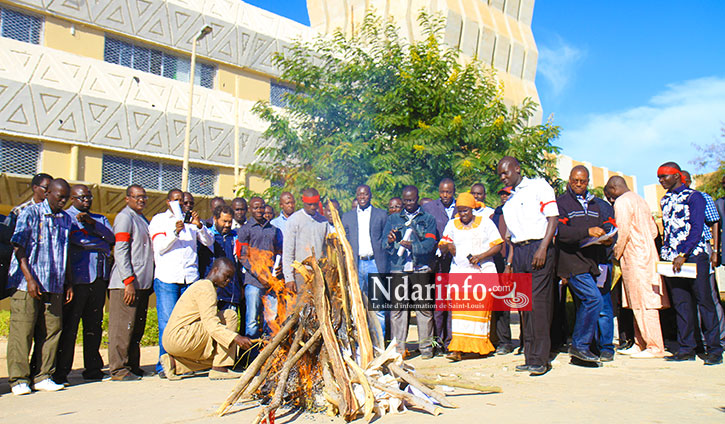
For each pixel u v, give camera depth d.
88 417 3.75
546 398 3.98
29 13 14.51
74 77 14.62
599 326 6.01
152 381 5.45
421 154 11.15
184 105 16.77
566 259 5.48
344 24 26.97
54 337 5.02
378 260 6.72
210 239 6.31
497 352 6.92
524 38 30.31
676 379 4.75
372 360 3.96
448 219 7.46
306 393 3.92
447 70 12.60
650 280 6.16
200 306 5.40
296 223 6.16
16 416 3.84
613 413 3.45
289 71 12.69
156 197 14.86
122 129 15.37
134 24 16.19
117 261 5.56
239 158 17.94
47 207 5.04
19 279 4.84
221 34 17.97
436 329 7.09
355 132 11.70
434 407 3.54
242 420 3.54
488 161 11.29
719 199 6.30
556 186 12.49
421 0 24.94
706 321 5.63
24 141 13.94
